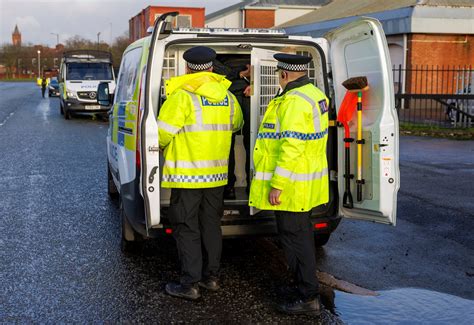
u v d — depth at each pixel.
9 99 39.22
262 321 4.41
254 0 41.34
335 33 5.13
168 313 4.56
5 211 7.77
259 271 5.54
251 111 5.09
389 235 6.69
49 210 7.85
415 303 4.75
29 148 13.98
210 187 4.79
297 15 41.22
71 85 22.55
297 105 4.28
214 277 5.04
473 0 24.12
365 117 4.94
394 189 4.82
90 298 4.86
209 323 4.38
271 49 5.48
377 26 4.66
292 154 4.27
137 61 5.79
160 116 4.70
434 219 7.34
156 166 4.71
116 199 8.53
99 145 14.59
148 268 5.62
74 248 6.22
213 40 5.17
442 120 19.03
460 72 21.52
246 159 5.73
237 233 5.21
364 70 4.93
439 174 10.41
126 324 4.36
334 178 5.31
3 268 5.59
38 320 4.43
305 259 4.50
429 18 23.08
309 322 4.39
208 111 4.70
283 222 4.50
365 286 5.13
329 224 5.32
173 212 4.79
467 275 5.40
